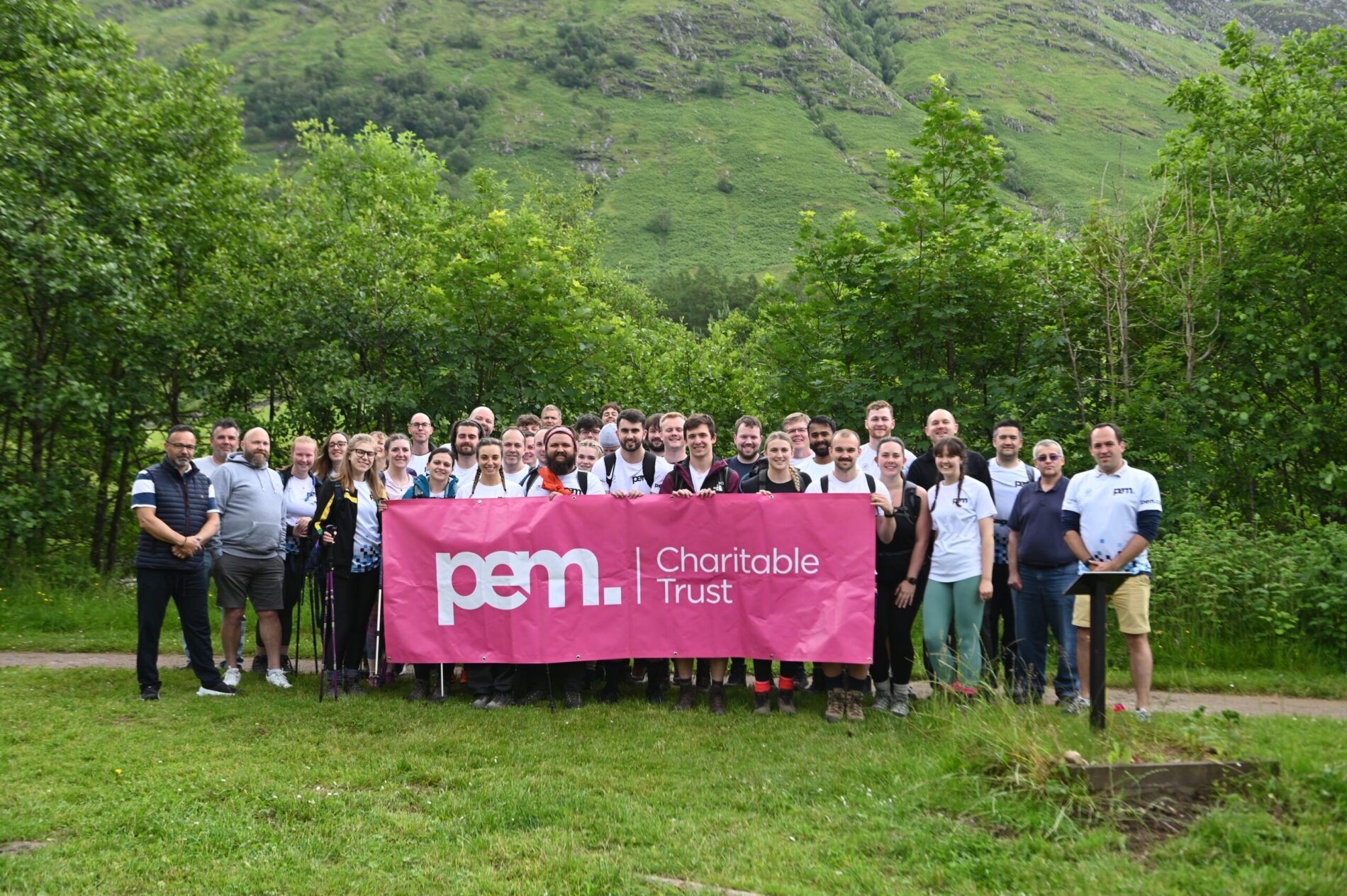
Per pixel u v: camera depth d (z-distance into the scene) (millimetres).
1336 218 13688
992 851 4754
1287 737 6289
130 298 13633
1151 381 13102
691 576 7680
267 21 199500
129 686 8141
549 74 185125
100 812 5262
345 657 8016
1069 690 7488
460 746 6531
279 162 22109
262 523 8203
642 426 8297
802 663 8664
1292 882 4277
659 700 7953
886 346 13984
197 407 15672
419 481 8578
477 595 7723
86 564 13844
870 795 5555
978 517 7367
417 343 14703
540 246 15047
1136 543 7004
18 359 13625
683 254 125750
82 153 14086
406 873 4578
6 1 14805
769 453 7770
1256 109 16078
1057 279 13883
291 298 15070
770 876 4559
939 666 7352
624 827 5141
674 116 171250
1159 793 5258
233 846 4859
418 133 158125
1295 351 13258
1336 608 9594
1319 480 13281
